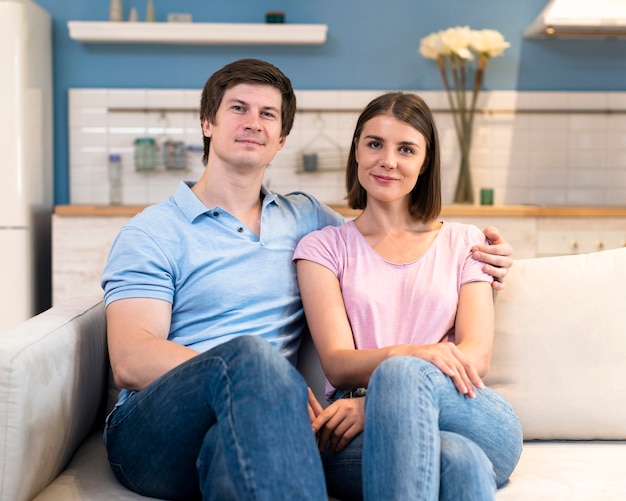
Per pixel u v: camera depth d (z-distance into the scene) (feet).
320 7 15.17
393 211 6.26
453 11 15.28
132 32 14.38
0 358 4.67
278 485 4.18
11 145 13.05
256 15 15.15
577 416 5.96
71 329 5.66
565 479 5.26
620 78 15.48
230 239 6.08
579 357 5.98
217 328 5.92
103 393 6.53
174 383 4.85
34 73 13.74
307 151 15.29
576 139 15.49
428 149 6.27
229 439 4.33
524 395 5.97
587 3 13.98
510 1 15.28
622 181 15.56
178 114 15.12
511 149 15.46
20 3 13.06
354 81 15.29
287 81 6.37
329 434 5.29
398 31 15.25
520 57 15.38
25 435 4.72
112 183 14.90
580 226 13.30
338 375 5.56
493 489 4.63
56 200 15.15
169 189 15.24
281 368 4.54
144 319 5.66
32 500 5.00
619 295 6.07
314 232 6.32
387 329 5.89
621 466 5.50
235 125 6.08
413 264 6.08
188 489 5.17
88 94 15.03
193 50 15.10
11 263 13.17
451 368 5.14
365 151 6.15
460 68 15.20
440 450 4.64
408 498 4.38
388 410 4.61
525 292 6.14
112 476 5.49
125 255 5.84
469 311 5.87
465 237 6.25
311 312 5.95
